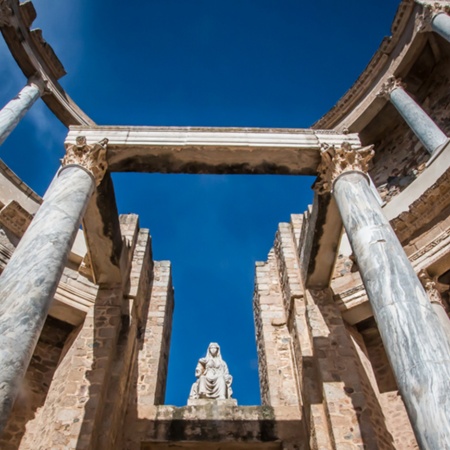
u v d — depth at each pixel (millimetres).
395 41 17750
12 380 5434
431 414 5184
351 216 8359
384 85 17203
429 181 12773
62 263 7340
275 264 16859
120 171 10461
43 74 16984
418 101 18125
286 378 12820
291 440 11133
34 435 10094
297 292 13148
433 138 13539
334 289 12859
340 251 14297
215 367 13773
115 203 11156
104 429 9781
